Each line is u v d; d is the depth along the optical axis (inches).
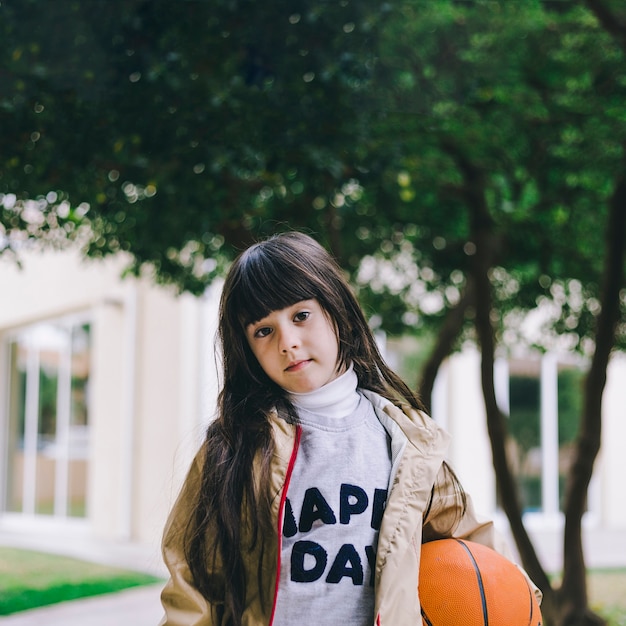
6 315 550.0
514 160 262.8
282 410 84.3
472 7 232.8
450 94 226.1
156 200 191.3
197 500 82.5
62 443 514.9
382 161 184.2
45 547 432.1
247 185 191.8
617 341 295.1
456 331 270.1
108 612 284.0
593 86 241.0
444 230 281.7
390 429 84.3
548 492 550.9
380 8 172.4
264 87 169.5
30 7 155.8
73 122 161.3
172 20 163.9
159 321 443.5
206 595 81.2
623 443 571.5
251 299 81.6
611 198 237.5
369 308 284.0
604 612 282.7
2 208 184.5
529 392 546.9
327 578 77.4
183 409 424.8
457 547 90.4
